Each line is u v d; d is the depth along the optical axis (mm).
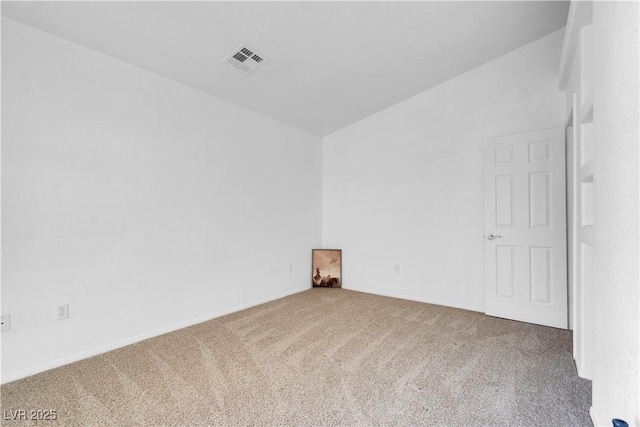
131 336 2496
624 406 1094
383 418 1567
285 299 3820
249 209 3529
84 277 2248
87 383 1896
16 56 1955
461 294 3434
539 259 2904
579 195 2047
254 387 1849
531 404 1678
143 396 1758
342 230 4469
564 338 2570
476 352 2314
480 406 1664
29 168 2002
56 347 2111
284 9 2166
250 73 2861
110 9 1960
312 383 1892
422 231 3719
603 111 1320
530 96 3045
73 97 2199
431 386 1856
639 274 974
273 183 3855
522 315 2982
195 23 2172
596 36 1425
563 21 2729
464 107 3422
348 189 4402
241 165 3447
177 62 2576
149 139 2633
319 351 2340
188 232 2912
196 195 2984
